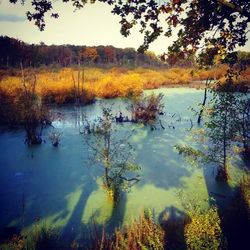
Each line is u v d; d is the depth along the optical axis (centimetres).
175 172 870
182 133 1305
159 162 950
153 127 1412
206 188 765
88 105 2056
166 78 3869
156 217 627
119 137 1234
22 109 1443
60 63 5612
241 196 609
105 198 720
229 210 592
